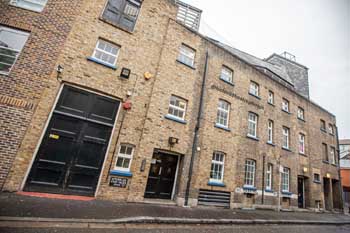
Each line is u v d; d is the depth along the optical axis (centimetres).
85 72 755
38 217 444
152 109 870
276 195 1230
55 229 412
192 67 1038
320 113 1867
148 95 877
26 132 635
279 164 1313
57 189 654
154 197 862
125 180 761
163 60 948
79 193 684
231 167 1067
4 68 675
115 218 527
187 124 963
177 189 888
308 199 1467
